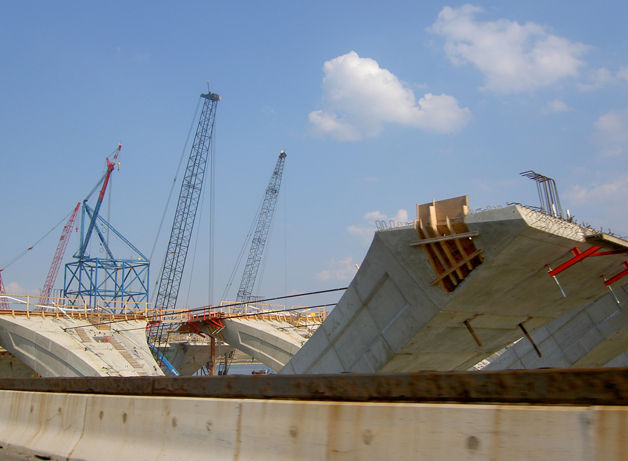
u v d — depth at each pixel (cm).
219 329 5816
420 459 477
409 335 2152
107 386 869
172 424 727
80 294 7806
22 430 1006
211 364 6856
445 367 2658
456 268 1861
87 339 4872
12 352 4791
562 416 408
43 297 5200
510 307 2183
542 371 430
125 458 755
